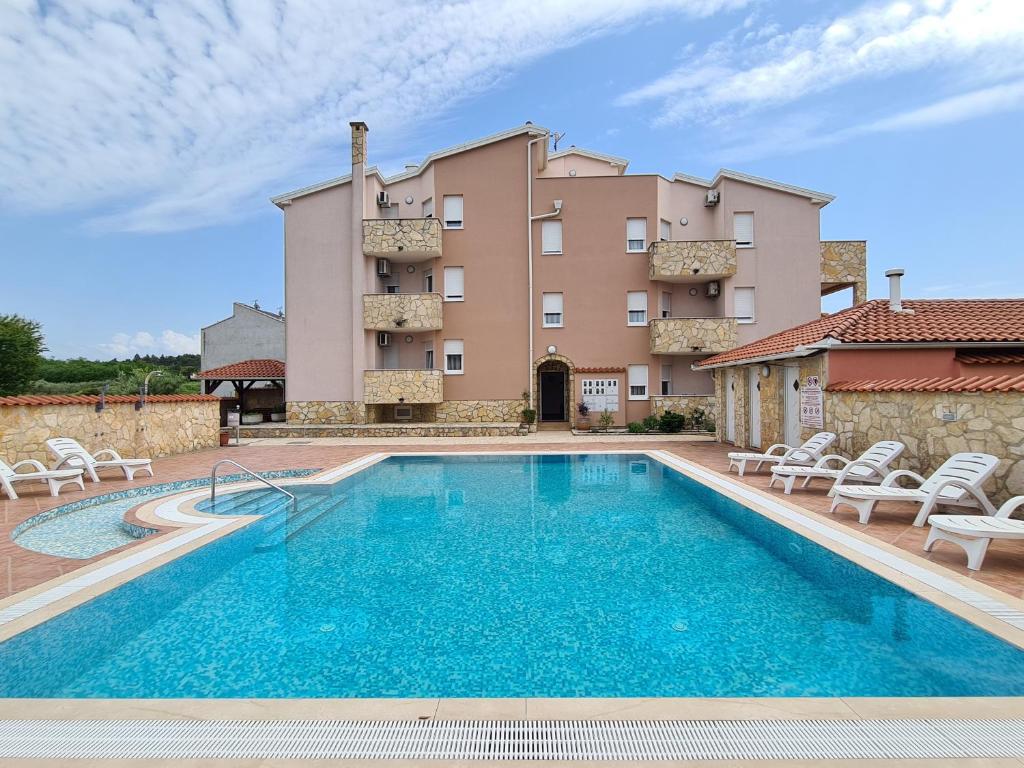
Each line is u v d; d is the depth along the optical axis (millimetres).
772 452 13359
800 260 23078
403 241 22438
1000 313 11844
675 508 9164
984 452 7445
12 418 11055
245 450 16734
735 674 3719
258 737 2844
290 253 23109
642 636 4375
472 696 3502
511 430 21000
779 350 12430
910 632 4406
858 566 5379
